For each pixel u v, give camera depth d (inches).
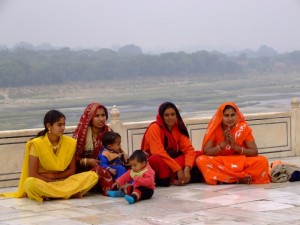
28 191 299.9
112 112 397.1
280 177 334.0
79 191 305.9
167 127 341.1
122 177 305.1
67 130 374.3
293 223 237.3
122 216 258.2
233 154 339.0
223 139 339.6
